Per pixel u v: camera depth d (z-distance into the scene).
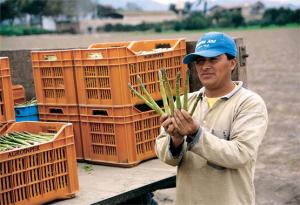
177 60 5.37
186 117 3.18
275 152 9.72
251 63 21.88
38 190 4.03
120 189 4.27
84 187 4.39
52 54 5.23
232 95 3.49
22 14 42.53
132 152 4.90
